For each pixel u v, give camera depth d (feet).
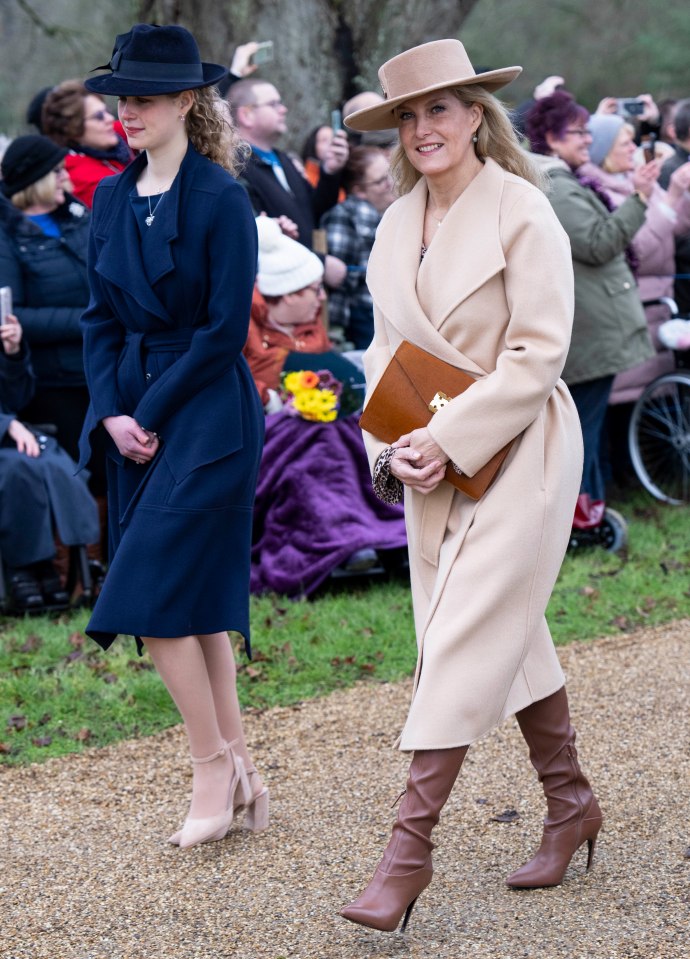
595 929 9.75
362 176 24.27
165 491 11.36
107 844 11.76
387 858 9.52
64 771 13.61
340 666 16.58
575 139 21.62
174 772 13.50
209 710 11.65
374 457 10.29
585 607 18.93
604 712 14.70
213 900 10.57
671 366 24.81
